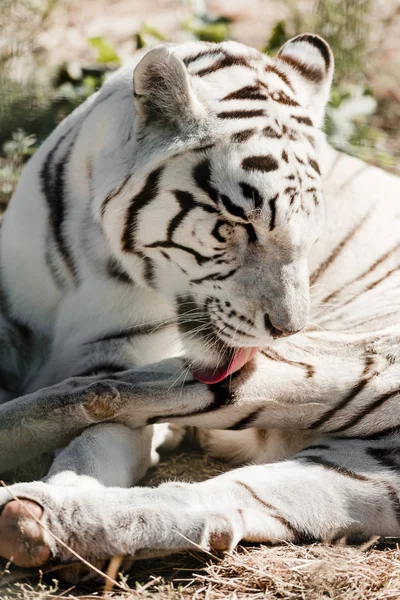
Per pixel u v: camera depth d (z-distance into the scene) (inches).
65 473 253.9
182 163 270.4
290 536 256.2
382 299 339.0
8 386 312.5
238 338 275.1
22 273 315.0
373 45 644.7
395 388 289.3
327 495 262.5
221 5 682.2
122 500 240.1
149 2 679.1
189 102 269.0
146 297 302.5
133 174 276.7
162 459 319.0
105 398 270.1
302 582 237.0
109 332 305.3
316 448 283.1
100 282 302.5
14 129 507.5
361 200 356.5
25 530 225.6
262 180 264.7
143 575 242.5
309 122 289.1
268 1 685.9
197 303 281.1
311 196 275.0
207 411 284.7
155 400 277.4
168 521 235.9
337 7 594.9
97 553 231.6
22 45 556.4
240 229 269.1
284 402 287.7
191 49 293.9
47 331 319.0
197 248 273.9
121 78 302.0
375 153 526.0
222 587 236.2
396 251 350.3
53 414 270.8
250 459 313.4
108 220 285.0
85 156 300.5
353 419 288.8
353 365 293.1
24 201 315.6
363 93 583.5
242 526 247.4
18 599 224.5
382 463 275.6
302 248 273.4
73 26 630.5
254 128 271.3
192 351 285.6
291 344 299.3
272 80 292.2
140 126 277.1
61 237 306.0
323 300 342.3
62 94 525.7
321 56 315.6
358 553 249.0
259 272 270.8
